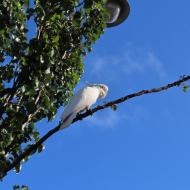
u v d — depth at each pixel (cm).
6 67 1133
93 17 1193
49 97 1160
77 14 1184
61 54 1176
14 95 1119
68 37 1188
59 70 1172
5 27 1125
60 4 1170
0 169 1047
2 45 1125
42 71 1110
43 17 1165
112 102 1003
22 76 1117
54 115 1143
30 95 1109
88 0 1178
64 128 998
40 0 1166
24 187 1162
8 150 1122
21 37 1145
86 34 1195
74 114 1010
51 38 1159
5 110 1109
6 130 1098
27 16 1162
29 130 1121
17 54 1131
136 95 998
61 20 1191
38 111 1134
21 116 1097
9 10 1135
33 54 1121
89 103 1056
